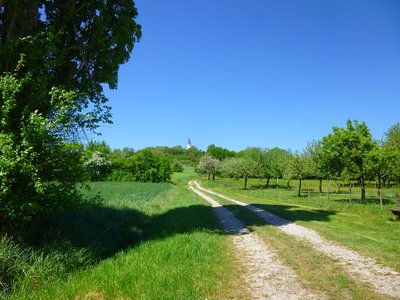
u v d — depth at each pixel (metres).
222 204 28.34
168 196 39.28
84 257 9.12
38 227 10.59
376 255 9.45
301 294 6.44
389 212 19.42
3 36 10.15
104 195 30.75
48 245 8.99
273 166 61.06
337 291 6.58
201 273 7.64
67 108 9.02
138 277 7.20
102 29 11.90
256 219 18.14
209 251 9.88
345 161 30.64
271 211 21.98
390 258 9.09
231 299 6.17
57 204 9.57
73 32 12.07
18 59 9.63
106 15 12.28
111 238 12.20
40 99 9.35
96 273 7.49
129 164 84.12
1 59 9.21
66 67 11.77
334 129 33.00
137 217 17.75
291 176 40.81
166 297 5.98
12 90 8.43
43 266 7.63
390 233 13.23
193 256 9.16
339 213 20.80
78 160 9.95
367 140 30.33
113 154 86.38
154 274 7.36
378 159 29.16
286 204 28.73
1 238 8.45
